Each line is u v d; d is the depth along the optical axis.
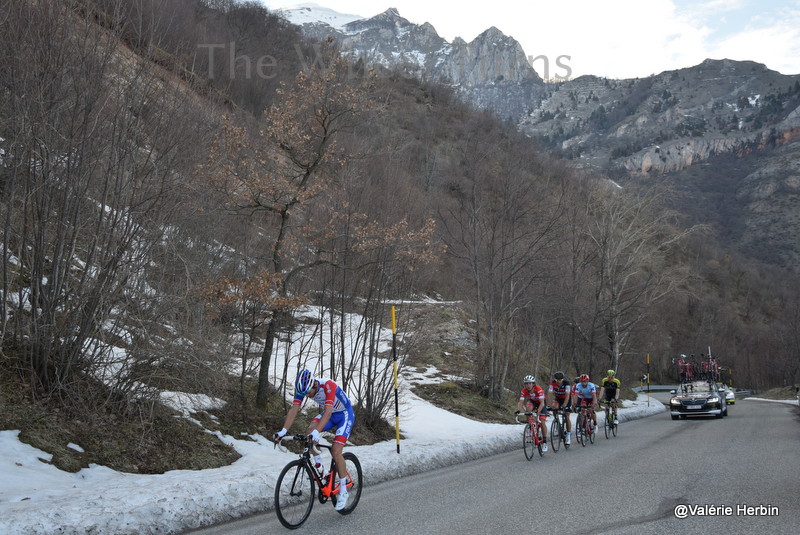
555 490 8.98
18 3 9.38
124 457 9.15
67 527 6.05
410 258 14.70
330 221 13.70
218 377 11.04
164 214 10.85
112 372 10.57
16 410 8.88
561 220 28.91
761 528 6.46
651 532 6.36
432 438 16.00
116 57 10.29
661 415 31.78
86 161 9.79
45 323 9.59
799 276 156.75
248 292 12.16
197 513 7.21
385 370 15.86
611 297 35.84
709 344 84.69
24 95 9.15
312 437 7.17
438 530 6.63
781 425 20.94
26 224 9.69
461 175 36.50
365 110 14.08
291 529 6.84
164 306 10.37
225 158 12.80
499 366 24.38
